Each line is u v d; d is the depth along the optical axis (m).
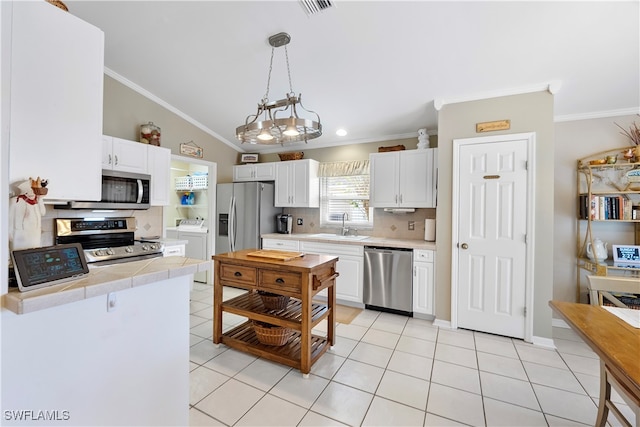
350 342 2.67
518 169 2.73
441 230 3.08
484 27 2.12
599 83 2.55
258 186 4.33
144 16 2.34
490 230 2.85
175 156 3.86
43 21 1.09
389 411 1.75
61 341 0.97
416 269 3.25
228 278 2.50
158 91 3.50
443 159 3.04
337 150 4.51
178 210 5.27
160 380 1.31
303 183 4.37
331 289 2.53
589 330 1.20
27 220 1.01
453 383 2.04
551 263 2.64
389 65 2.65
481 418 1.70
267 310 2.46
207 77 3.16
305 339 2.11
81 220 2.79
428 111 3.36
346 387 1.99
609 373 1.42
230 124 4.26
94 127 1.26
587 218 2.86
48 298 0.87
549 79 2.57
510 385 2.03
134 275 1.13
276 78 3.04
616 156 2.89
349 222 4.40
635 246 2.73
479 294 2.90
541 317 2.66
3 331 0.84
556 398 1.89
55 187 1.13
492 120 2.83
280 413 1.72
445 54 2.43
